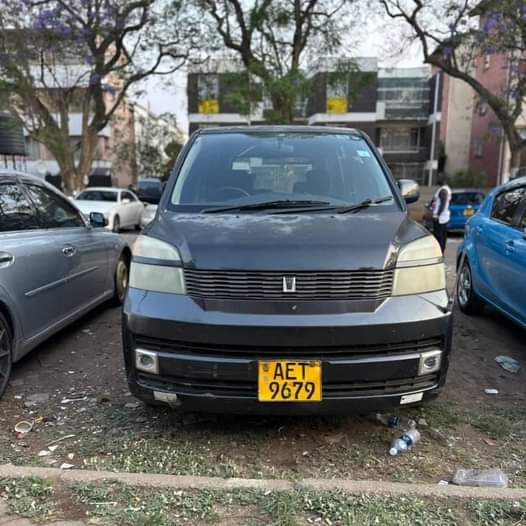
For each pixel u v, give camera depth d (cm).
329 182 380
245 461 288
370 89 3556
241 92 1714
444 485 255
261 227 306
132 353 291
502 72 2514
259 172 384
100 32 1736
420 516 230
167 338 279
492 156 3194
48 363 437
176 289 284
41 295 406
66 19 1650
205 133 432
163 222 329
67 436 314
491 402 366
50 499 241
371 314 273
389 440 312
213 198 364
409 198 422
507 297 476
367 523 226
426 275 292
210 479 257
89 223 543
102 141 3400
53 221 462
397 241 296
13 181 416
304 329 267
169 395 284
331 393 275
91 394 375
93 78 1798
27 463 283
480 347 486
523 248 440
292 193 369
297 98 1741
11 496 242
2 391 358
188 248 288
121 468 278
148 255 298
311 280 273
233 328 268
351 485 252
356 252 280
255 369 272
